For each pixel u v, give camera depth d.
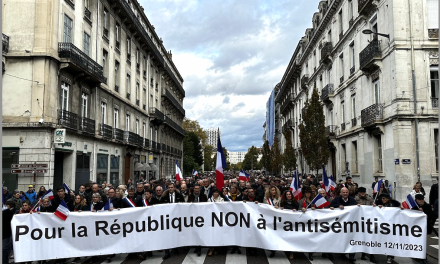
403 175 17.56
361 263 7.95
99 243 8.14
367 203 8.91
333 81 30.53
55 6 18.00
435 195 11.76
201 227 8.61
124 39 30.61
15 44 17.27
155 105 42.84
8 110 16.91
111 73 27.05
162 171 45.72
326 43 30.98
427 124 17.70
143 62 37.47
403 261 8.20
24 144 16.75
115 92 27.59
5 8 17.42
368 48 21.06
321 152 26.84
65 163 19.52
